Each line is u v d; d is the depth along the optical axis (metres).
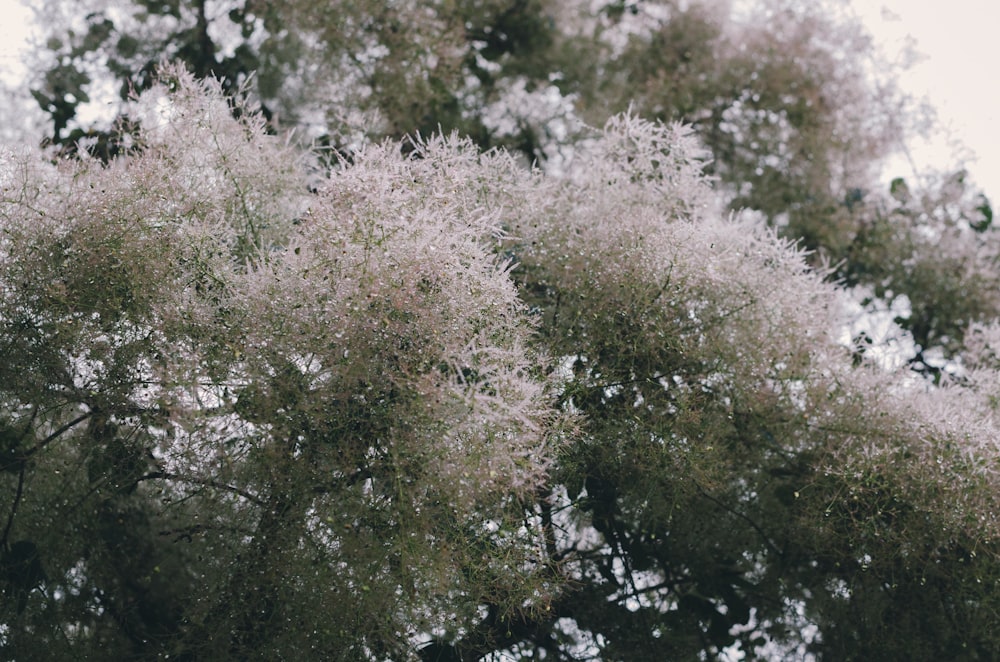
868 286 3.04
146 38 2.71
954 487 1.95
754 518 2.21
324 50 2.75
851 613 2.20
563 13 3.19
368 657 1.76
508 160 2.15
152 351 1.77
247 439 1.69
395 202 1.74
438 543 1.64
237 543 1.74
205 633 1.71
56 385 1.81
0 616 1.81
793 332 2.10
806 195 3.11
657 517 2.11
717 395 2.10
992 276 2.95
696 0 3.27
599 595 2.13
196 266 1.80
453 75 2.83
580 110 3.02
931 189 3.12
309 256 1.73
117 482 1.83
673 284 2.02
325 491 1.67
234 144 2.03
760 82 3.18
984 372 2.38
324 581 1.64
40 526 1.86
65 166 1.92
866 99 3.24
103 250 1.77
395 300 1.65
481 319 1.75
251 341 1.69
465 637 1.88
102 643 1.90
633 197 2.19
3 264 1.78
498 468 1.61
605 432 1.98
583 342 2.01
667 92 3.05
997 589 2.00
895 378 2.23
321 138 2.54
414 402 1.61
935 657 2.12
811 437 2.15
